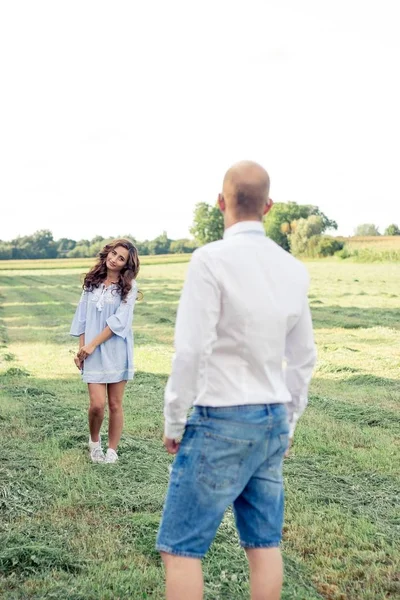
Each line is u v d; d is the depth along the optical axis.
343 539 4.18
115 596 3.39
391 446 6.23
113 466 5.45
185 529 2.58
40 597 3.36
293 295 2.66
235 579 3.57
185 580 2.56
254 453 2.58
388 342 13.30
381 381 9.49
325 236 52.75
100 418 5.53
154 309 21.08
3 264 71.44
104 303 5.58
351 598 3.49
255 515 2.70
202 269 2.52
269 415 2.58
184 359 2.46
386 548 4.04
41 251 82.62
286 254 2.74
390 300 21.83
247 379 2.57
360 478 5.35
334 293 24.58
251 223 2.68
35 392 8.54
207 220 79.12
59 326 17.00
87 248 82.31
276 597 2.69
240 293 2.53
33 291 32.00
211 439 2.53
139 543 4.05
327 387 9.24
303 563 3.84
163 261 66.94
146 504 4.66
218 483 2.55
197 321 2.48
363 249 47.78
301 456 5.93
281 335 2.62
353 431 6.75
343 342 13.36
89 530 4.21
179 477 2.59
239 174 2.69
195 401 2.57
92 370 5.50
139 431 6.70
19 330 16.27
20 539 3.97
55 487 4.93
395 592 3.56
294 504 4.72
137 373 10.08
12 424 6.77
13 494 4.73
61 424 6.76
